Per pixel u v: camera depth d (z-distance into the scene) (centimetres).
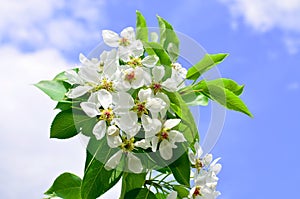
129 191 50
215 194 53
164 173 52
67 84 52
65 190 54
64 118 49
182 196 51
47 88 51
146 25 53
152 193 50
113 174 49
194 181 51
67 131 49
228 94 52
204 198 51
